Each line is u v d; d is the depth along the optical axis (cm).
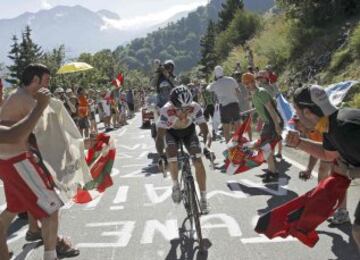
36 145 462
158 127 583
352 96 1270
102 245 554
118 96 2286
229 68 2839
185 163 566
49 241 463
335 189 404
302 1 2091
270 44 2372
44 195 445
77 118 1574
